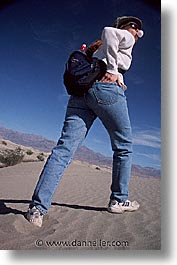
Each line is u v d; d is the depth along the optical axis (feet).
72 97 9.50
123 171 10.01
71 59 9.24
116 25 9.89
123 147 9.84
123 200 10.25
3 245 8.30
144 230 9.23
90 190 14.64
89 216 9.95
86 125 9.51
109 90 9.11
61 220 9.53
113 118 9.41
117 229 9.20
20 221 8.87
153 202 11.98
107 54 9.04
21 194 13.23
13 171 24.03
